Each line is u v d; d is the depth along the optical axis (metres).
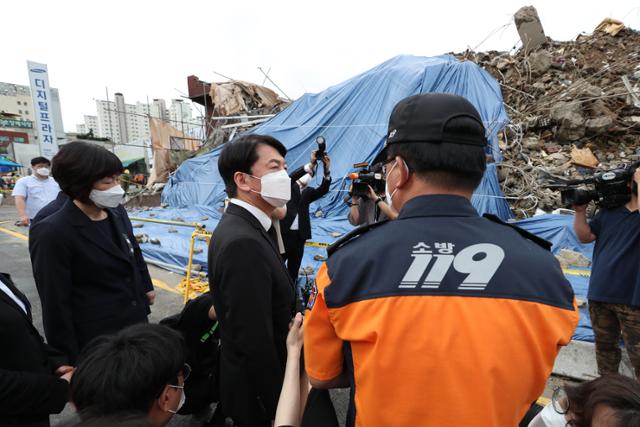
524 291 0.67
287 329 1.52
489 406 0.62
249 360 1.30
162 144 17.31
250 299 1.29
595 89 8.08
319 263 5.25
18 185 4.55
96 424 0.86
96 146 1.81
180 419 2.24
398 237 0.73
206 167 11.31
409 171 0.80
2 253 6.22
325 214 8.43
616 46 10.38
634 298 1.96
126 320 1.98
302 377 1.17
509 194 7.06
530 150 7.84
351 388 0.77
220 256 1.34
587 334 3.01
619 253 2.04
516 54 11.31
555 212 5.98
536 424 1.08
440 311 0.65
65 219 1.77
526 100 9.27
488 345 0.63
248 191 1.58
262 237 1.48
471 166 0.76
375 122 9.08
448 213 0.76
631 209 2.04
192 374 1.90
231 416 1.48
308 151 9.67
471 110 0.79
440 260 0.69
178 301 4.09
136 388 0.92
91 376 0.92
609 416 0.89
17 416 1.23
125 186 15.55
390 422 0.65
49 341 1.73
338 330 0.73
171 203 11.47
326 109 9.91
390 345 0.65
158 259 5.59
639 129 7.54
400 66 9.68
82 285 1.84
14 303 1.34
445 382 0.63
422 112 0.79
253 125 12.67
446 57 10.52
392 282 0.69
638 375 2.04
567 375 2.64
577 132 7.63
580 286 3.98
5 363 1.25
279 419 1.00
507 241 0.74
